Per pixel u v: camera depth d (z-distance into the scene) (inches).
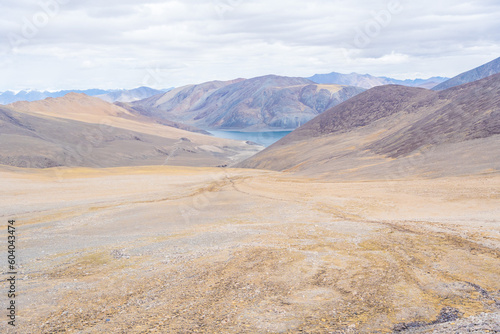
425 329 384.2
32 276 604.7
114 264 668.1
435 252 679.7
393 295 492.4
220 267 634.2
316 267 620.1
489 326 359.6
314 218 1155.9
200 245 802.8
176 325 419.8
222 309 464.1
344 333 387.9
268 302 483.2
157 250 764.0
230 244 796.6
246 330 402.3
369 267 612.1
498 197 1207.6
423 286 523.5
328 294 504.7
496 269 571.8
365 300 478.9
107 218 1239.5
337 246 758.5
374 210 1258.6
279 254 700.7
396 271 587.8
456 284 523.8
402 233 845.8
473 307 443.8
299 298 493.7
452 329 367.9
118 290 538.3
